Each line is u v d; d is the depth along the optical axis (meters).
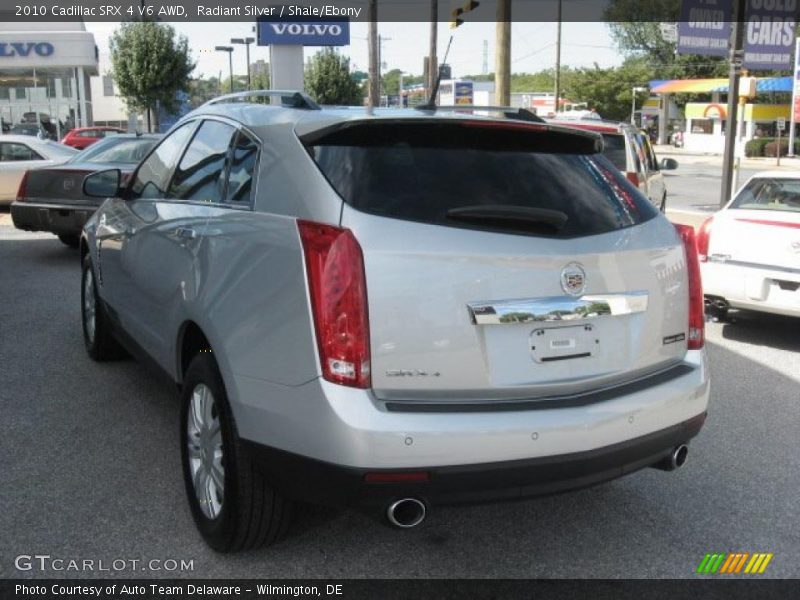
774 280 6.84
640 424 3.16
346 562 3.42
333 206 2.95
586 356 3.15
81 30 38.41
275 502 3.21
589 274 3.11
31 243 12.11
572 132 3.46
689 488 4.23
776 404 5.61
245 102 4.18
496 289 2.95
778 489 4.23
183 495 3.95
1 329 7.03
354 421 2.77
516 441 2.88
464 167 3.17
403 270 2.86
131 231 4.73
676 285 3.44
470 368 2.93
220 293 3.31
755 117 54.94
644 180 10.24
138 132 11.78
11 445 4.51
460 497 2.89
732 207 7.39
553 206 3.19
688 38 15.84
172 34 40.00
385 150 3.14
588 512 3.94
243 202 3.44
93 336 5.98
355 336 2.81
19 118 37.62
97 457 4.37
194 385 3.55
